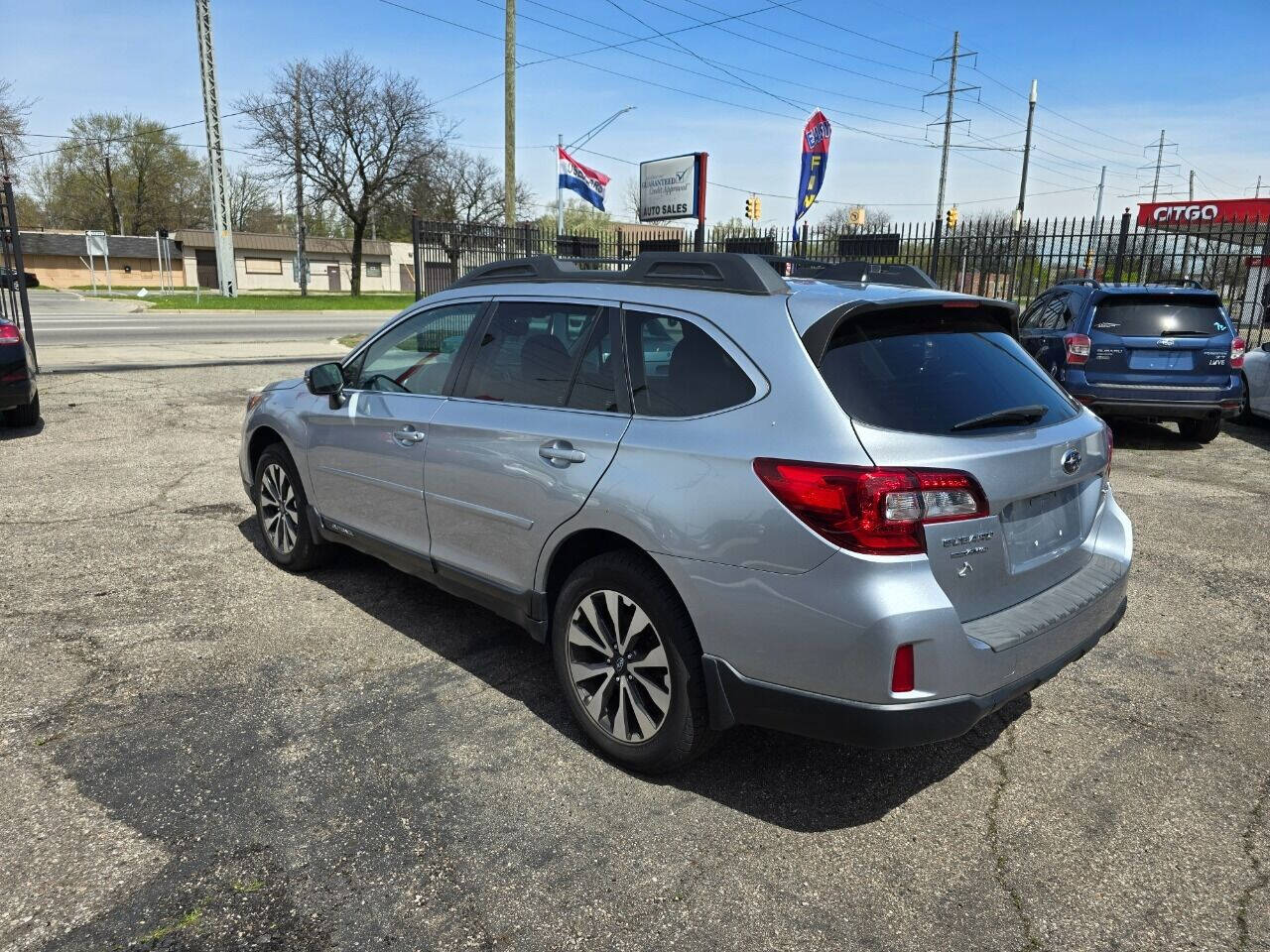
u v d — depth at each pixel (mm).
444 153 49375
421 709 3545
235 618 4398
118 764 3107
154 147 76062
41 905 2416
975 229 16141
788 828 2842
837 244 17547
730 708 2768
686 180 20453
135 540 5555
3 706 3486
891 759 3285
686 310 3064
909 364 2826
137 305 36844
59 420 9555
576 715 3281
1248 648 4316
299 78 45969
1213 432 9406
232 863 2609
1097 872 2660
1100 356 8969
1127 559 3309
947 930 2406
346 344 19906
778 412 2686
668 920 2420
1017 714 3645
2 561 5129
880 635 2434
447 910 2436
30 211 79000
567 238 19922
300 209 47562
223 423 9539
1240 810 2982
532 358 3529
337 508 4500
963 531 2562
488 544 3561
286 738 3305
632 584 2957
